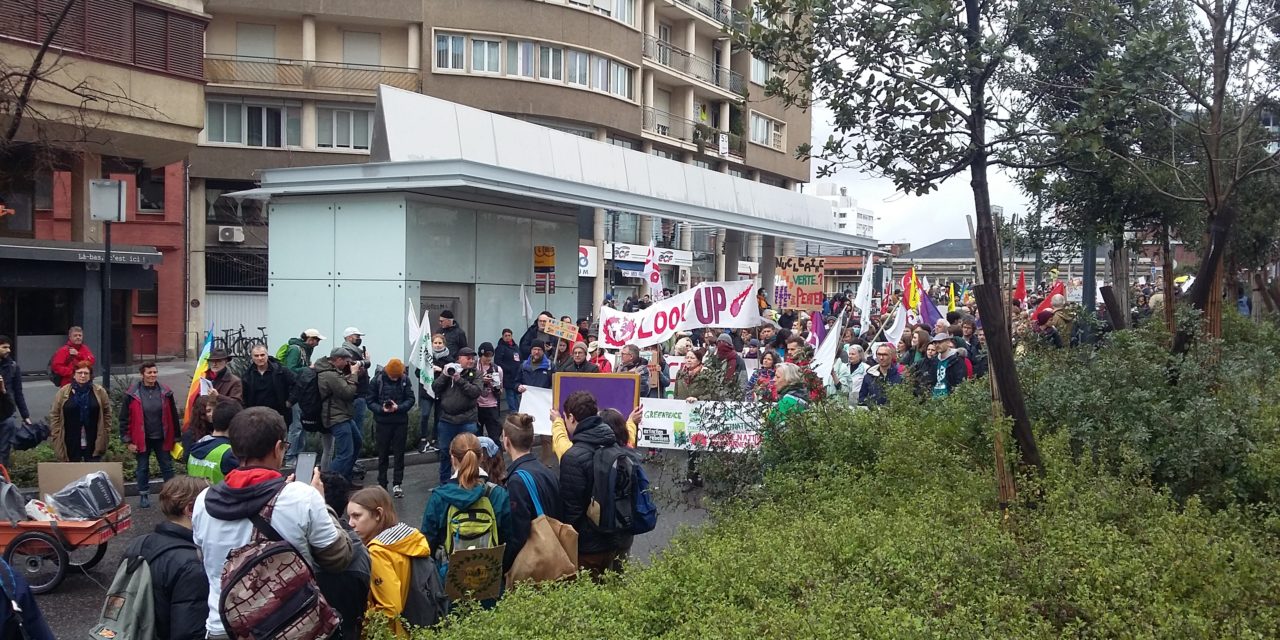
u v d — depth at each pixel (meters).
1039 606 4.39
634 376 9.63
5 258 24.28
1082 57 7.24
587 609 4.50
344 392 11.21
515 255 17.94
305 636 3.88
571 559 5.70
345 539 4.25
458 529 5.34
